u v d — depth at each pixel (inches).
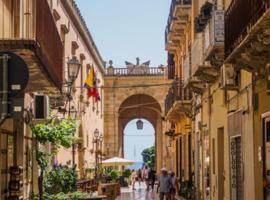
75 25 1189.1
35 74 486.0
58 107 783.1
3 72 281.7
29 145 686.5
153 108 2247.8
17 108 281.4
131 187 2123.5
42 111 603.5
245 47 480.4
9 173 564.4
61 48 660.1
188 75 948.6
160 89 2144.4
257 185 565.9
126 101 2241.6
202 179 957.8
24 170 645.3
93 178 1357.0
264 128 538.0
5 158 554.3
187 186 1155.9
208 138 880.3
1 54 283.1
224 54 615.2
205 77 798.5
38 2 485.1
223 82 641.0
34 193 699.4
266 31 422.6
